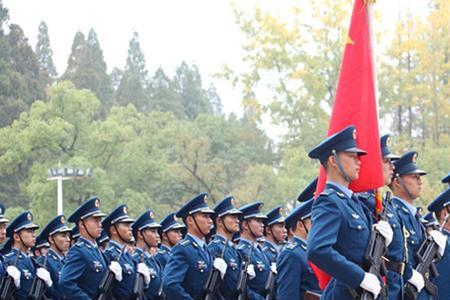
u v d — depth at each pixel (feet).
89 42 272.92
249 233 47.96
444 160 128.57
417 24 141.59
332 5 146.20
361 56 32.94
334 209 28.76
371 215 30.42
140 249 49.93
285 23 148.25
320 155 29.84
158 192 171.32
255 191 150.41
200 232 44.60
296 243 40.65
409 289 32.58
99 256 45.55
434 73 140.87
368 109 32.63
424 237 36.83
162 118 202.49
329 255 27.96
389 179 35.27
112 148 172.96
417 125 154.51
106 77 263.29
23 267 47.91
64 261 49.47
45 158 181.68
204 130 195.11
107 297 44.98
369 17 33.24
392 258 31.12
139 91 271.69
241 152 185.98
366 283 27.71
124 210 48.39
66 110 172.45
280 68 150.20
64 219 50.85
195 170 162.71
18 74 211.61
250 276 46.03
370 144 32.35
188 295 42.80
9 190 186.39
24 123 174.09
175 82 310.24
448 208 41.98
